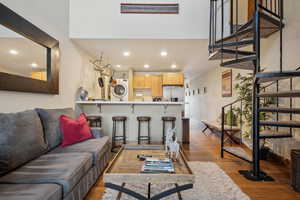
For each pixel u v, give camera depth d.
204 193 1.82
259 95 2.12
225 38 2.74
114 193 1.82
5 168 1.37
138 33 3.24
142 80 6.30
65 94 3.17
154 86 6.30
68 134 2.26
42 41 2.32
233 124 4.16
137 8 3.24
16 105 1.95
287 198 1.78
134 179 1.30
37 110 2.11
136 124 4.11
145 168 1.42
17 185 1.19
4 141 1.41
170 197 1.74
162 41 3.39
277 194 1.85
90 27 3.25
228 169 2.48
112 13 3.24
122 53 4.25
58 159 1.70
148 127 4.03
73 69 3.51
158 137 4.09
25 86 2.02
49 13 2.61
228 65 2.39
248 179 2.18
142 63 5.29
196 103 8.56
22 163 1.53
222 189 1.90
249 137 3.26
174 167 1.49
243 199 1.73
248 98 3.02
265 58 3.15
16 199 1.00
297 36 2.43
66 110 2.65
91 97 4.36
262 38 3.16
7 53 1.77
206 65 5.53
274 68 2.89
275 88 2.85
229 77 4.76
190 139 4.41
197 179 2.13
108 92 5.56
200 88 7.85
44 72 2.42
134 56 4.50
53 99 2.75
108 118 4.10
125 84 5.59
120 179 1.30
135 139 4.11
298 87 2.45
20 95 2.01
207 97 6.80
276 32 2.83
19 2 1.98
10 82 1.80
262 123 2.17
